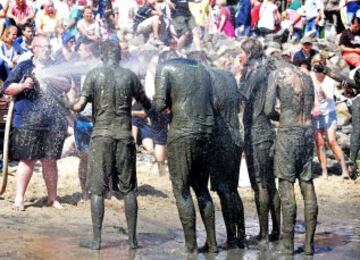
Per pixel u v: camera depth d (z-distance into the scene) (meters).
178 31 21.50
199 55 12.70
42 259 11.37
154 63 17.38
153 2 22.09
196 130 11.85
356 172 19.09
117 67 12.29
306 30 25.77
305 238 12.25
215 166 12.47
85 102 12.15
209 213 12.16
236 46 21.48
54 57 16.53
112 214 14.30
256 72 12.73
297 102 12.19
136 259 11.60
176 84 11.89
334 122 18.70
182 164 11.91
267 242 12.95
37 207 14.45
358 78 18.91
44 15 20.64
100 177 12.11
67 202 14.94
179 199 11.98
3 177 14.70
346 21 25.53
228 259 11.84
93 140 12.14
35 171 17.27
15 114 14.12
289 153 12.16
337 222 14.66
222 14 24.53
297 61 17.00
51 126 14.21
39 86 14.15
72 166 17.98
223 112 12.34
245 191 16.69
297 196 16.47
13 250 11.73
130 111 12.27
